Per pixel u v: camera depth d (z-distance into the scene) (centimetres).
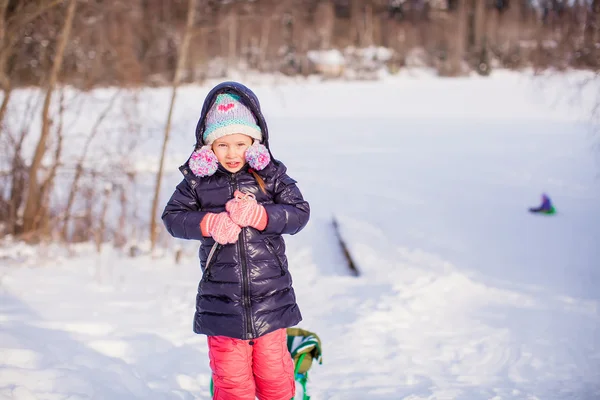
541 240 830
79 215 888
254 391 295
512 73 5609
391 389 388
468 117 2494
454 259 758
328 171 1416
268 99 3344
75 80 905
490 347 463
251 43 4862
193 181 295
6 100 842
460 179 1259
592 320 520
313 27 6053
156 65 998
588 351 448
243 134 290
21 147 892
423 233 891
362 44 6981
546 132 1903
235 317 282
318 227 980
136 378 360
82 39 898
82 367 350
